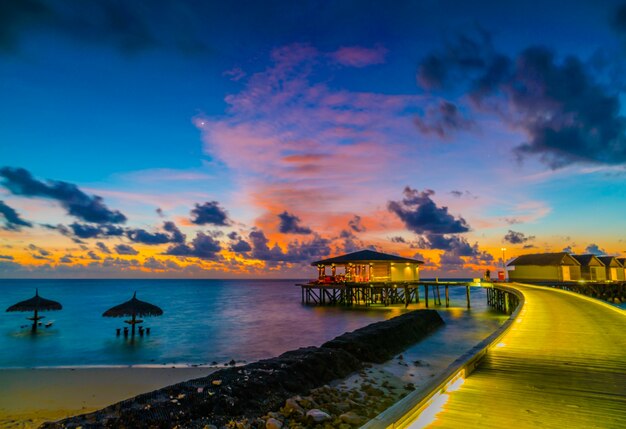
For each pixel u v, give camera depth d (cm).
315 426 879
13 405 1334
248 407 966
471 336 2594
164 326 3591
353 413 941
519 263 5994
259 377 1106
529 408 627
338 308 5197
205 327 3484
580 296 2773
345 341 1689
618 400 664
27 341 2794
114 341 2758
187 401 920
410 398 594
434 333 2728
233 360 2066
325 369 1333
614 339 1210
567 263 5556
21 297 9512
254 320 4016
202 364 1998
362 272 5859
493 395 690
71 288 16188
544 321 1595
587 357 973
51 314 4838
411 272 5834
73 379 1658
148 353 2327
